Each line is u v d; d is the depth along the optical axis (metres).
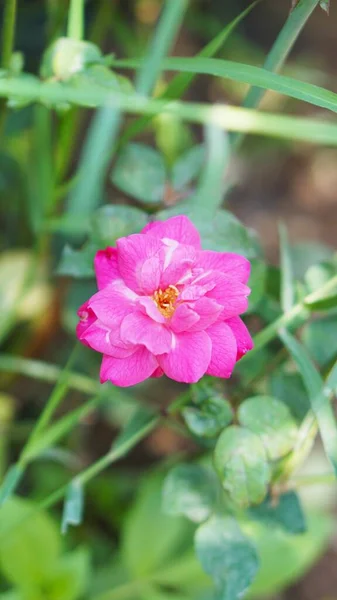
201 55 0.42
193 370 0.37
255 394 0.43
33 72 0.54
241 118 0.39
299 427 0.43
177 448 0.56
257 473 0.39
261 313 0.43
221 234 0.42
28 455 0.41
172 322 0.38
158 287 0.38
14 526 0.43
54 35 0.47
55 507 0.51
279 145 0.66
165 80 0.59
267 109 0.65
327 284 0.41
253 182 0.67
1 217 0.55
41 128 0.48
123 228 0.42
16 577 0.46
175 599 0.47
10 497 0.46
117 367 0.38
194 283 0.38
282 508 0.41
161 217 0.42
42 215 0.47
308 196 0.67
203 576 0.48
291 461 0.41
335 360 0.41
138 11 0.59
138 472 0.55
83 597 0.48
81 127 0.58
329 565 0.54
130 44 0.53
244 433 0.40
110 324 0.38
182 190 0.45
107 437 0.55
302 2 0.39
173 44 0.63
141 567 0.48
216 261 0.38
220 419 0.40
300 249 0.50
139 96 0.40
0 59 0.53
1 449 0.50
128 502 0.53
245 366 0.44
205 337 0.37
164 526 0.48
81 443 0.54
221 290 0.38
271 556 0.47
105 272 0.39
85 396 0.54
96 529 0.53
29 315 0.52
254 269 0.42
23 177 0.52
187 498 0.41
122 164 0.44
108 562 0.51
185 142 0.55
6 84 0.39
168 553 0.48
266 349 0.44
